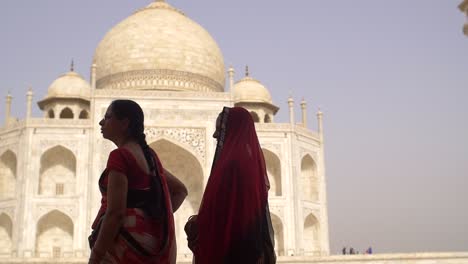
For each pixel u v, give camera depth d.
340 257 51.78
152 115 72.12
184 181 77.56
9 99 82.69
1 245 71.56
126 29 89.06
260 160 8.63
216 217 8.13
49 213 68.69
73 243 67.12
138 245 7.92
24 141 69.50
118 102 8.95
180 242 75.31
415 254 51.44
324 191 79.81
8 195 73.31
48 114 82.25
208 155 72.19
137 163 8.28
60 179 71.94
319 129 82.38
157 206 8.29
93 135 70.38
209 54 90.69
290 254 71.44
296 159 75.44
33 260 47.25
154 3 95.19
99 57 90.38
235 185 8.15
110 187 7.89
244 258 7.91
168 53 86.69
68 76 82.75
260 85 90.25
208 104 73.75
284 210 73.12
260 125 75.38
